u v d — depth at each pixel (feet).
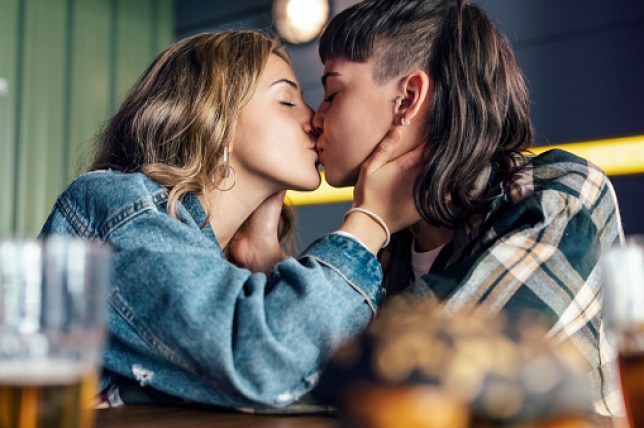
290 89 4.51
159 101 4.42
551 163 3.78
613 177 9.97
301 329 3.07
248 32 4.65
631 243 1.63
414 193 3.77
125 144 4.49
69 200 3.82
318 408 3.00
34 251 1.52
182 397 3.15
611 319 1.63
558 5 10.57
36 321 1.52
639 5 9.84
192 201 4.16
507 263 3.32
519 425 1.12
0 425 1.49
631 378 1.56
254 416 2.93
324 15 13.17
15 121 14.01
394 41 4.00
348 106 4.11
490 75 3.92
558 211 3.46
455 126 3.81
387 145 3.88
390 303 3.42
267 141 4.37
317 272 3.22
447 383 1.13
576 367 1.24
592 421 2.52
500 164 3.88
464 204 3.72
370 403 1.17
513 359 1.16
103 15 15.17
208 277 3.17
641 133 9.73
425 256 4.26
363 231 3.67
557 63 10.55
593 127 10.17
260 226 5.06
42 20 14.40
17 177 13.97
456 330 1.22
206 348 2.96
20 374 1.50
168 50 4.65
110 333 3.22
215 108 4.32
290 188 4.58
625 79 9.92
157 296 3.12
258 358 2.96
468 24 3.99
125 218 3.57
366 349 1.25
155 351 3.13
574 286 3.35
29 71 14.20
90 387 1.60
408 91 3.95
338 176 4.21
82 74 14.88
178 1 15.90
